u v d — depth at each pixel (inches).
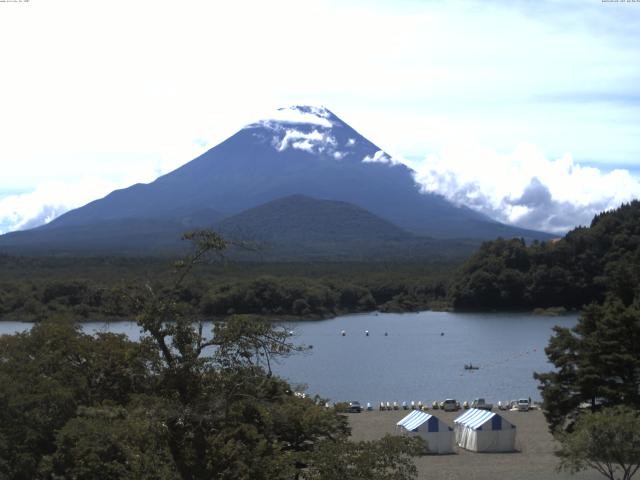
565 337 2716.5
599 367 2618.1
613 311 2731.3
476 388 4795.8
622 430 2032.5
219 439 1239.5
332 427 2021.4
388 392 4667.8
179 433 1235.2
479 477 2493.8
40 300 7854.3
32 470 1672.0
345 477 1349.7
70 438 1585.9
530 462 2728.8
